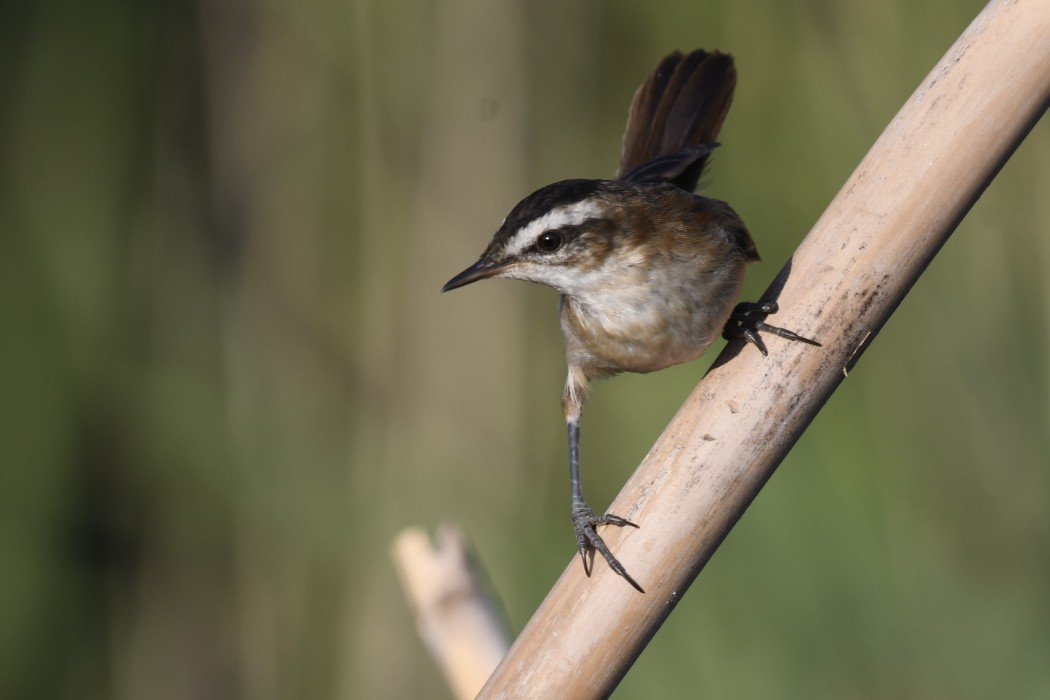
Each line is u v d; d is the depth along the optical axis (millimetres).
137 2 11375
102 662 11047
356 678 10844
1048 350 10258
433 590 6074
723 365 4875
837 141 10625
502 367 11234
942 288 10469
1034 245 10391
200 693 11117
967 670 9227
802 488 9602
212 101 11523
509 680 4691
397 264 11367
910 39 10633
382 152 11367
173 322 11281
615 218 6438
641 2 11250
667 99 7754
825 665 9156
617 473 10602
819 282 4828
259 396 11297
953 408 10172
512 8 11328
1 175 11070
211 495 11102
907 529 9586
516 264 6672
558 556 10555
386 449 11148
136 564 11125
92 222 11180
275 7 11469
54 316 10977
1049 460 10023
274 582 11031
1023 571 9656
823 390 4781
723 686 9141
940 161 4734
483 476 11023
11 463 10836
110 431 11078
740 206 10875
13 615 10836
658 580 4652
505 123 11375
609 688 4656
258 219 11523
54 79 11281
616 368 6914
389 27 11352
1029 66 4664
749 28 10914
